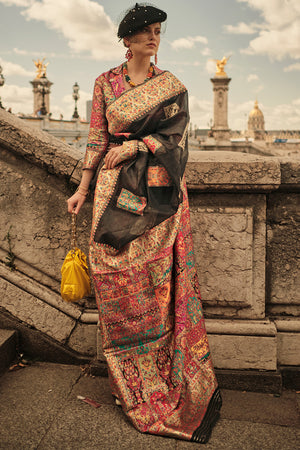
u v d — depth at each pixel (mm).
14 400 2266
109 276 2090
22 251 2703
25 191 2666
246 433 2041
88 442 1952
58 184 2645
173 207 2025
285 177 2447
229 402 2336
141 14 2020
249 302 2547
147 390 2104
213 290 2564
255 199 2527
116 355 2146
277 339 2521
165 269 2104
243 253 2529
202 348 2266
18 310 2674
